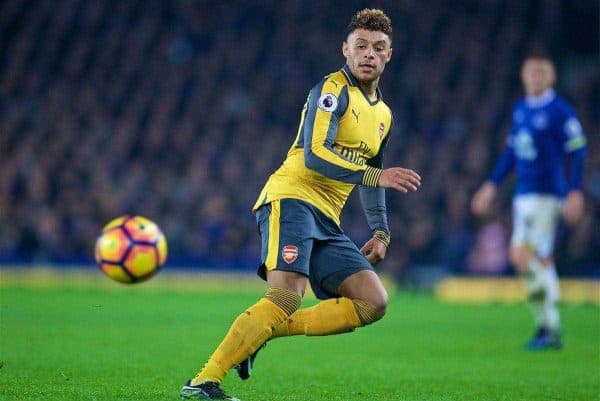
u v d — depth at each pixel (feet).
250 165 280.31
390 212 255.91
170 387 75.00
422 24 336.29
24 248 241.35
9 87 317.42
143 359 96.58
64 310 160.56
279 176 67.87
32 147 277.44
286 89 321.11
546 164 120.78
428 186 264.93
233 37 342.23
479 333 138.62
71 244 244.83
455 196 253.03
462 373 92.27
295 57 332.19
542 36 333.62
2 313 151.43
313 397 72.64
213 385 62.64
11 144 289.12
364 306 66.59
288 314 64.23
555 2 337.72
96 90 322.34
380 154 71.92
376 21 67.82
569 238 232.12
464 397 75.56
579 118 301.02
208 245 248.32
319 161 64.03
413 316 170.30
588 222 231.50
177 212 261.03
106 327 132.87
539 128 120.47
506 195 254.88
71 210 249.75
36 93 316.81
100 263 82.69
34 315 149.18
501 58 325.62
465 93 309.22
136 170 270.87
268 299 64.03
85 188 272.31
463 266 240.32
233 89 324.39
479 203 127.13
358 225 252.01
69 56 335.26
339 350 111.75
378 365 97.50
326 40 336.90
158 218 258.16
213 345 112.98
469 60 324.60
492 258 231.09
